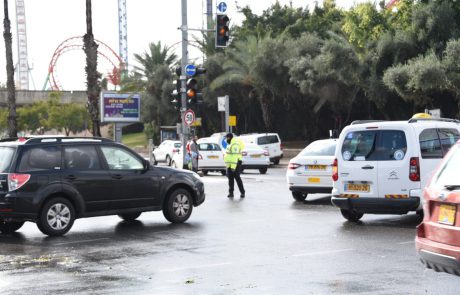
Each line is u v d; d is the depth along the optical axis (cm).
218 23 4909
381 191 2448
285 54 9431
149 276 1650
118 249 2081
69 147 2461
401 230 2366
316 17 11481
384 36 7925
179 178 2720
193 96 5209
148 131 12794
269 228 2492
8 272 1730
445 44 7400
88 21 5484
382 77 7956
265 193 4022
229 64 10175
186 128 5281
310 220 2706
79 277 1648
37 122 18850
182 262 1833
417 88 6762
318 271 1662
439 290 1430
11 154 2366
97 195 2484
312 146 3438
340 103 9081
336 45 7950
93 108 5534
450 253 1224
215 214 2995
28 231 2570
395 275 1590
